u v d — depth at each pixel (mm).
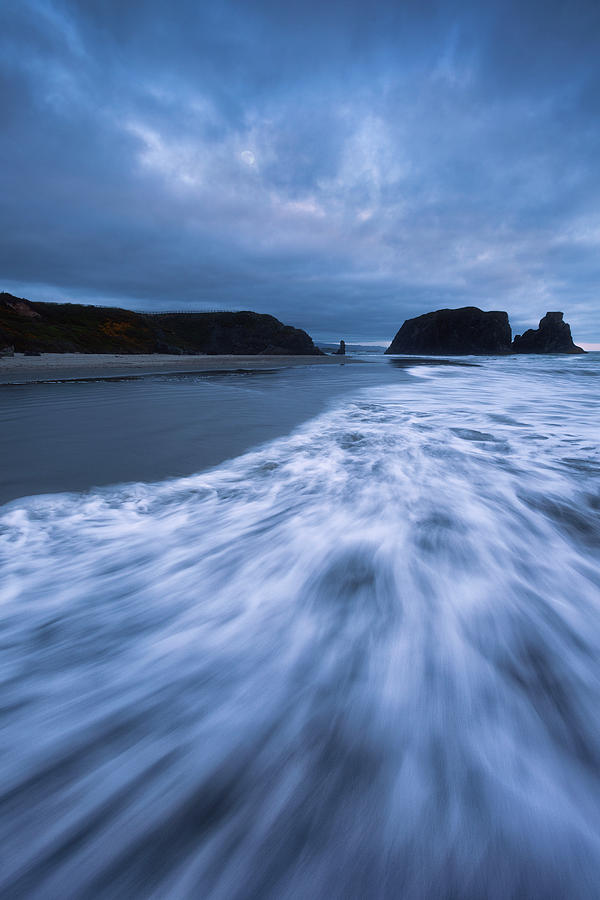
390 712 1114
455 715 1108
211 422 5484
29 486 2922
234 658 1319
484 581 1778
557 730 1072
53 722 1071
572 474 3264
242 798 895
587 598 1673
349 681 1223
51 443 4172
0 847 798
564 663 1309
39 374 13422
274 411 6578
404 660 1312
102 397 8070
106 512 2486
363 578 1794
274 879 760
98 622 1495
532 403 7977
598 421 5777
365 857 789
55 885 749
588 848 803
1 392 8844
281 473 3266
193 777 933
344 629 1466
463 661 1309
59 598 1636
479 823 841
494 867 775
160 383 11469
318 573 1835
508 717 1107
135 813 861
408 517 2426
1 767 942
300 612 1562
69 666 1274
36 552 1999
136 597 1652
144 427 5066
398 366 24812
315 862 783
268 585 1745
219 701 1146
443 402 8031
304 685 1208
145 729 1057
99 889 745
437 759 983
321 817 856
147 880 757
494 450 4020
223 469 3379
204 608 1588
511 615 1549
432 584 1752
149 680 1220
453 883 756
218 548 2062
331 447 4113
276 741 1028
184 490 2877
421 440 4434
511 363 30266
